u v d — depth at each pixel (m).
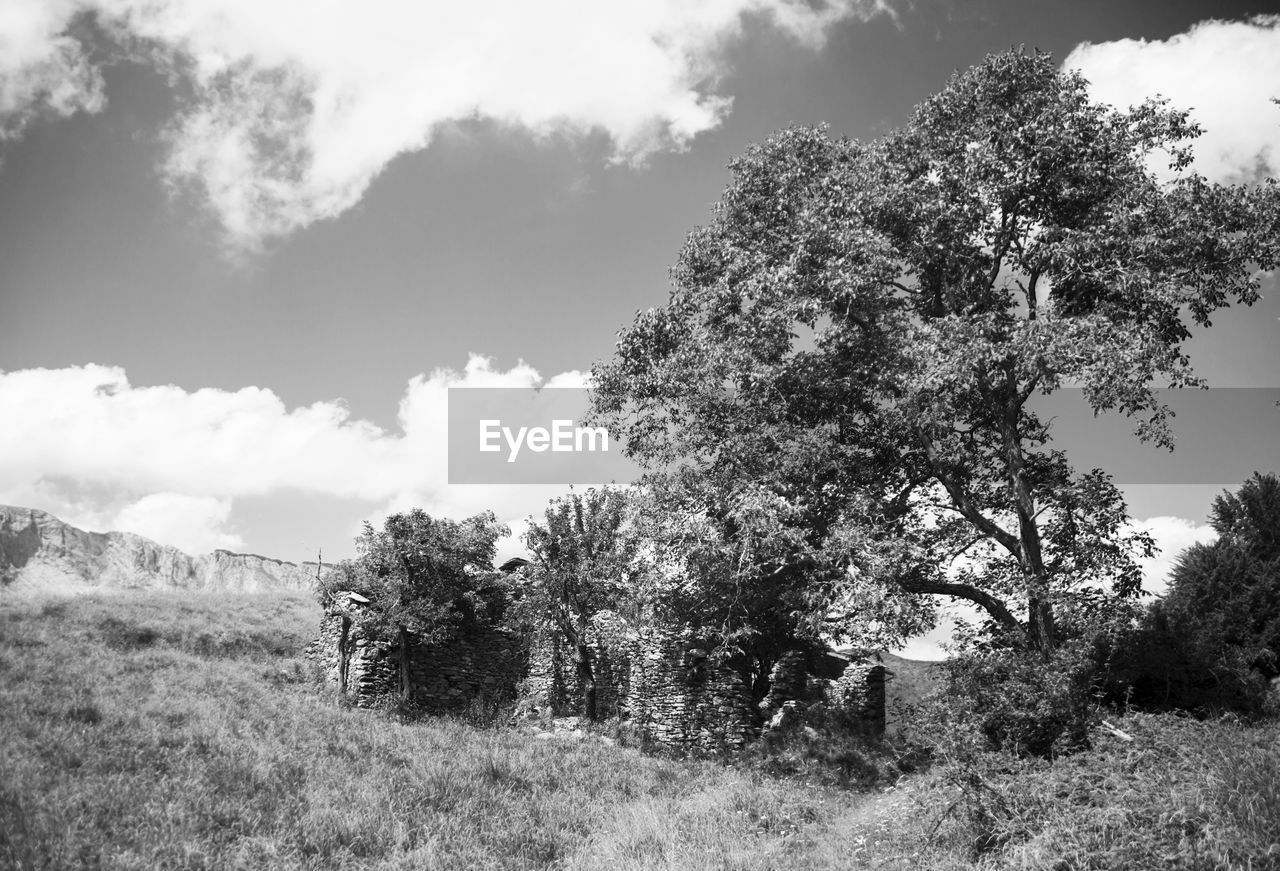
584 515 28.94
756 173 25.27
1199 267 21.14
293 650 29.08
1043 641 20.03
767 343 22.80
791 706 27.50
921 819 13.37
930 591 22.67
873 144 23.86
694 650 26.22
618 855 12.45
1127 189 21.06
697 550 23.30
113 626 25.91
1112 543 21.88
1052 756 15.84
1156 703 24.39
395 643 26.73
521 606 28.84
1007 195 21.80
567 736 24.25
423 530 28.14
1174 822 9.84
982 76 23.03
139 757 13.51
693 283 26.23
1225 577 31.67
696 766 21.83
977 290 23.12
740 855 12.49
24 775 11.63
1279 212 20.45
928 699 16.97
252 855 10.56
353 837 11.79
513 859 11.96
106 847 9.86
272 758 15.04
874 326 22.94
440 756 17.48
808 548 22.19
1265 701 24.08
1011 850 11.00
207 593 34.19
